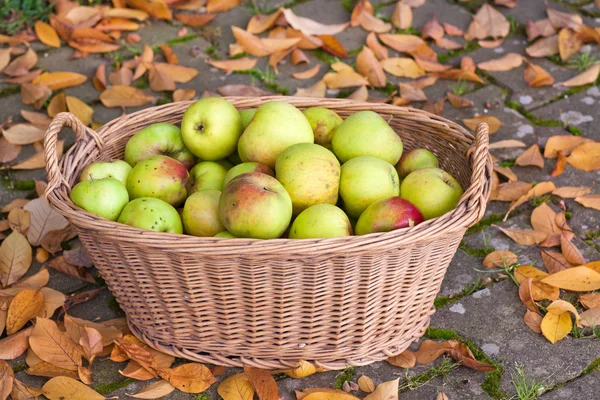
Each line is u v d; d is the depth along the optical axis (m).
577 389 1.95
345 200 2.06
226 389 1.91
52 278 2.34
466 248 2.44
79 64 3.27
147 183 2.07
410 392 1.95
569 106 3.05
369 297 1.86
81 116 2.88
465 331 2.14
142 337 2.06
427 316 2.11
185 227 2.04
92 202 1.94
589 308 2.17
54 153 1.93
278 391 1.95
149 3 3.48
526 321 2.15
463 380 1.98
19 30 3.43
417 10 3.64
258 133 2.10
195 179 2.21
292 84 3.19
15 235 2.35
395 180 2.07
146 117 2.32
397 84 3.19
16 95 3.10
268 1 3.68
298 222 1.92
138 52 3.32
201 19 3.50
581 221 2.52
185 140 2.21
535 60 3.33
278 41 3.28
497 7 3.64
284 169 2.00
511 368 2.02
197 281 1.81
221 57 3.34
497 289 2.28
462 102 3.04
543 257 2.36
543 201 2.61
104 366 2.03
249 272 1.76
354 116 2.18
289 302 1.84
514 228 2.50
